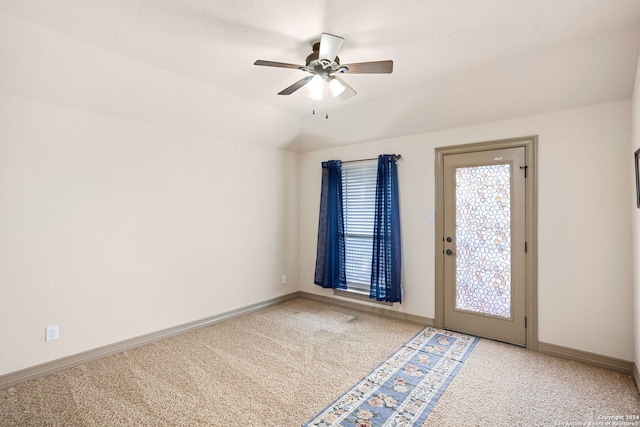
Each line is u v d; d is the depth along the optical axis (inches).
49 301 105.7
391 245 152.7
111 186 119.8
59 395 93.3
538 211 122.6
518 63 106.0
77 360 111.1
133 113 122.6
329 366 111.0
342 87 101.5
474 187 137.3
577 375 105.3
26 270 101.3
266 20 84.3
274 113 155.8
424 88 126.4
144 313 129.1
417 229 151.9
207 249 150.8
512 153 128.1
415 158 152.4
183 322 141.6
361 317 161.9
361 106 146.8
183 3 77.1
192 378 103.0
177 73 115.7
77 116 111.3
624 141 107.1
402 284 156.6
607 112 109.9
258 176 174.4
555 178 119.1
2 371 96.7
